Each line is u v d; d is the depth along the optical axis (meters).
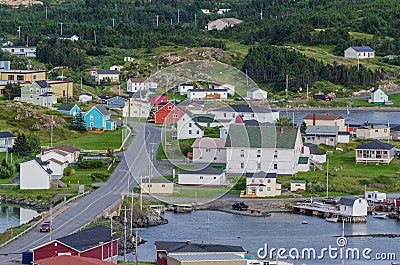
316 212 93.56
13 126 132.38
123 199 89.56
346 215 91.38
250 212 91.94
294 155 111.69
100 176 103.50
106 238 67.81
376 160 121.56
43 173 100.69
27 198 96.06
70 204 88.69
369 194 101.38
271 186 101.19
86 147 123.38
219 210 92.06
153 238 78.06
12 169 109.56
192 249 63.94
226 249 64.38
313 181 107.69
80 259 58.75
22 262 65.06
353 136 147.12
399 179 111.94
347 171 116.00
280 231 83.44
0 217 87.25
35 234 76.00
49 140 129.00
